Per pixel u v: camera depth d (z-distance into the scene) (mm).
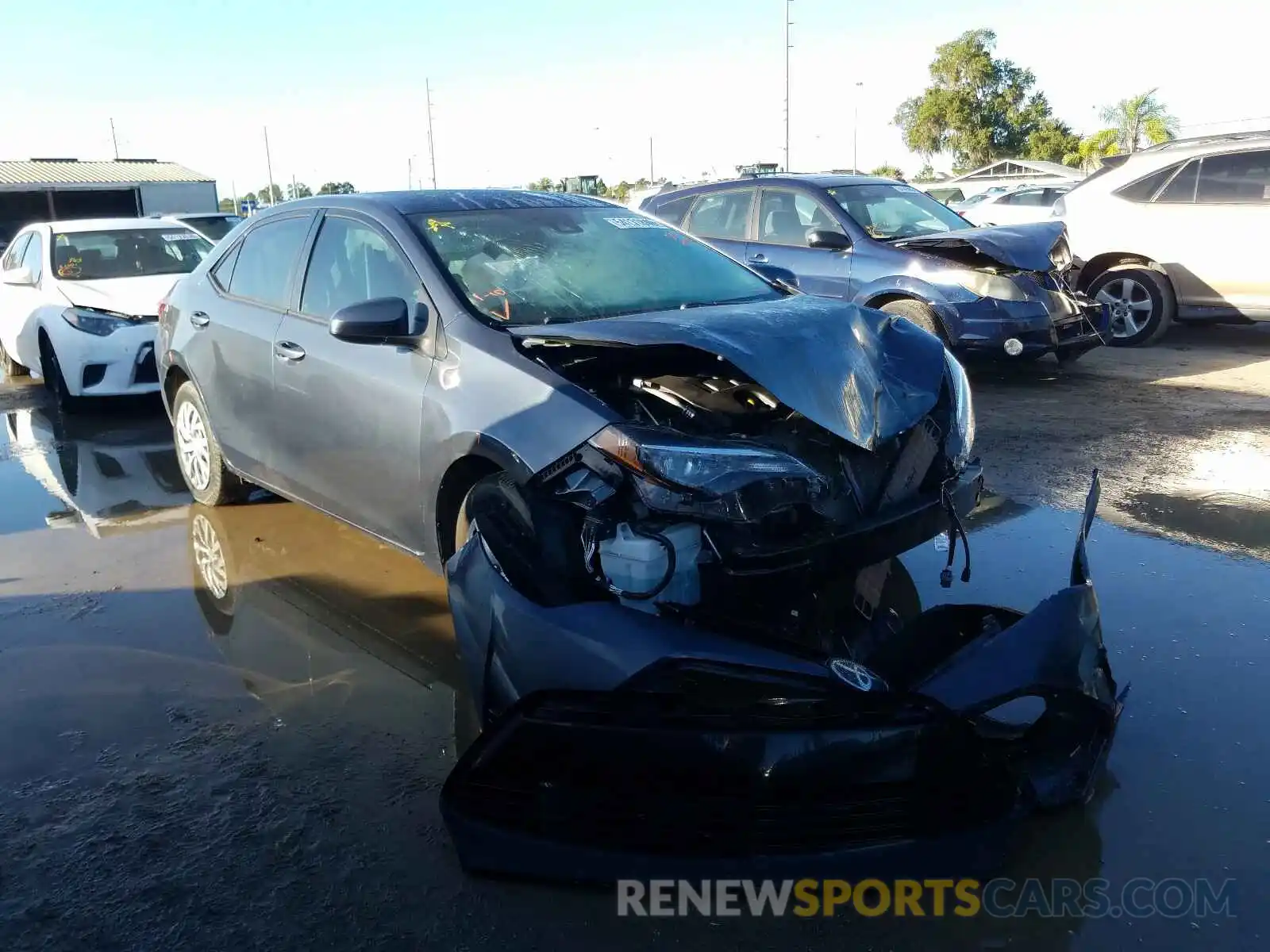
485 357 3523
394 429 3818
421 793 3045
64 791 3094
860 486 3279
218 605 4441
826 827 2504
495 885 2635
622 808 2553
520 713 2604
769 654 2559
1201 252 9617
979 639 2783
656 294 4145
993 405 7785
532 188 4977
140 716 3521
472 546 3010
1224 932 2418
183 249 9375
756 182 9312
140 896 2631
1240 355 9734
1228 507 5285
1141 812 2850
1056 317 8047
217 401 5156
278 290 4754
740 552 2924
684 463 2902
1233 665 3643
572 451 3072
